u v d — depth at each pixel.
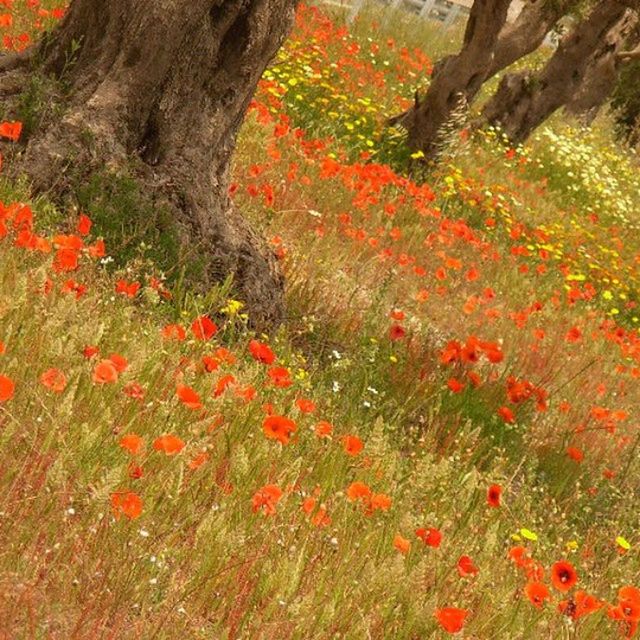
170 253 12.02
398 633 7.43
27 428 7.46
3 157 11.77
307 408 8.92
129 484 7.40
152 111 12.45
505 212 25.30
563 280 23.38
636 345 19.06
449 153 26.00
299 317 13.94
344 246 17.66
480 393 13.96
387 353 13.47
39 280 8.42
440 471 9.80
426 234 20.30
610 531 12.41
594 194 32.91
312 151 19.84
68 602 6.46
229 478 8.26
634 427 17.69
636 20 36.94
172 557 7.14
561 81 32.50
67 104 12.22
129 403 8.18
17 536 6.49
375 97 28.81
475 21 24.95
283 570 7.04
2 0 17.38
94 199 11.76
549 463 13.67
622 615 7.94
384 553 8.47
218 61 12.84
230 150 13.27
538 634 8.90
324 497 8.80
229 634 6.77
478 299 17.56
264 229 16.06
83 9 12.47
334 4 34.72
